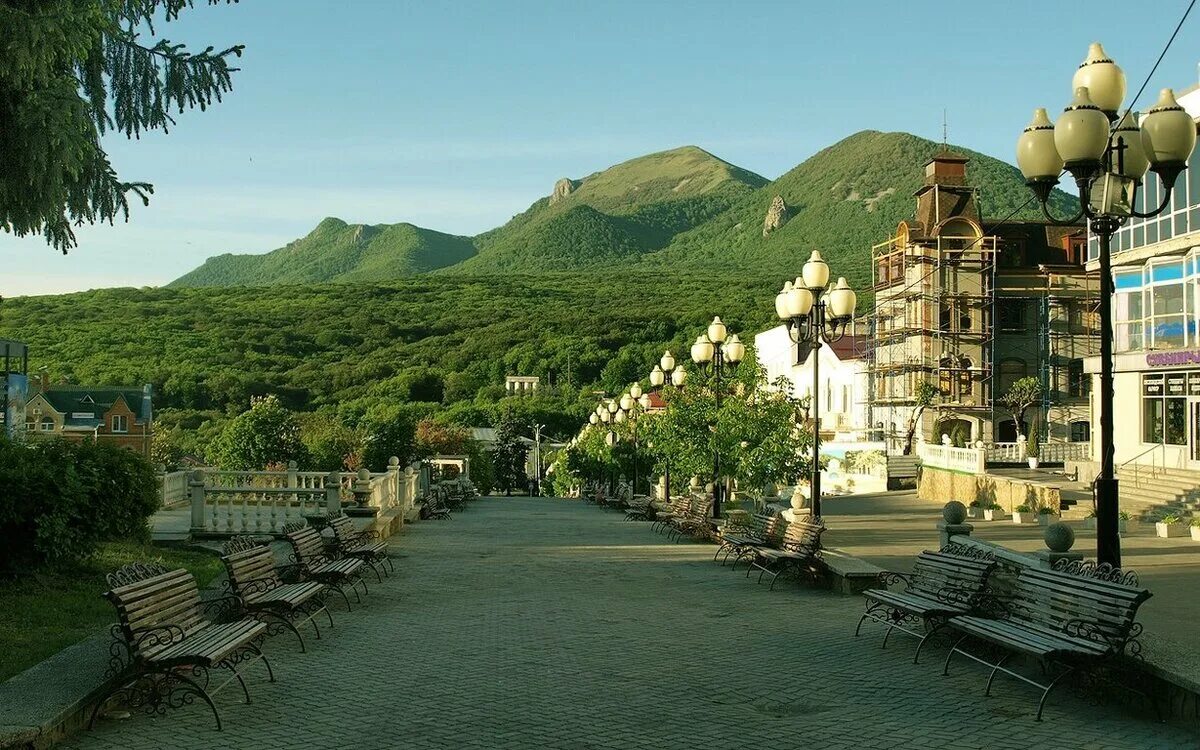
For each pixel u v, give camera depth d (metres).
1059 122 10.04
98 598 12.84
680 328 124.56
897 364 56.38
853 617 12.77
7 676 8.80
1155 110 10.43
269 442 65.12
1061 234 58.84
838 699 8.68
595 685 9.21
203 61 11.84
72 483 13.41
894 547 20.06
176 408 97.00
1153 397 34.09
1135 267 34.91
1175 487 29.41
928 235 56.91
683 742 7.46
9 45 8.84
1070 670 8.22
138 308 134.75
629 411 40.34
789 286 20.17
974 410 55.22
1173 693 7.97
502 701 8.63
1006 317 57.28
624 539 24.45
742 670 9.80
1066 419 56.31
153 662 7.96
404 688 9.09
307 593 11.61
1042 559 9.95
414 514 30.77
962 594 10.52
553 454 83.12
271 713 8.24
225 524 20.62
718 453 24.33
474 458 74.62
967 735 7.61
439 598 14.52
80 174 10.39
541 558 19.83
